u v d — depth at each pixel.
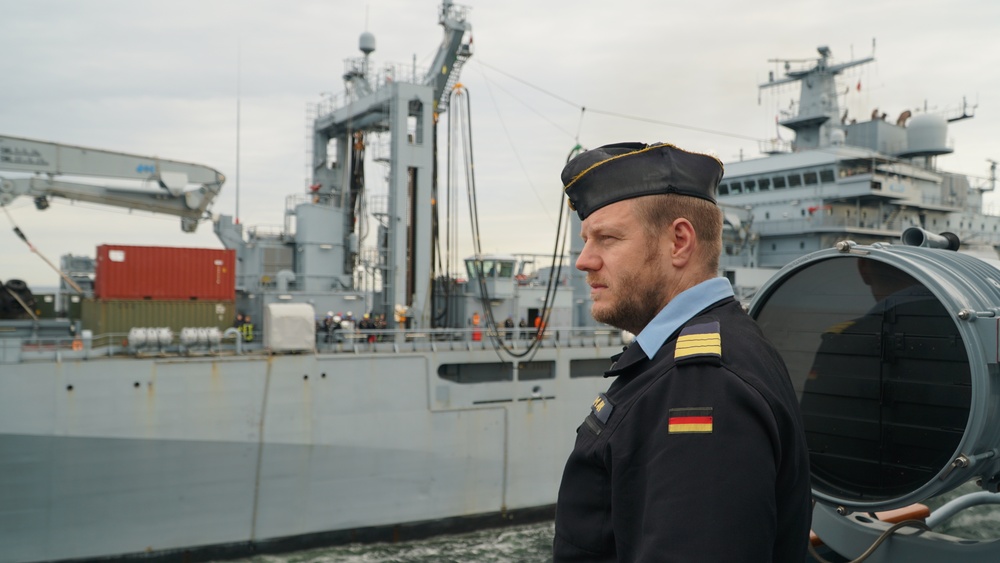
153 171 25.62
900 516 3.23
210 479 19.44
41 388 17.72
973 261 2.94
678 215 1.72
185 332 19.67
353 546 21.33
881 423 2.84
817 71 38.19
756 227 36.44
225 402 19.61
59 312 27.84
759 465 1.35
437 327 31.97
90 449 18.17
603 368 27.80
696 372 1.49
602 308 1.79
